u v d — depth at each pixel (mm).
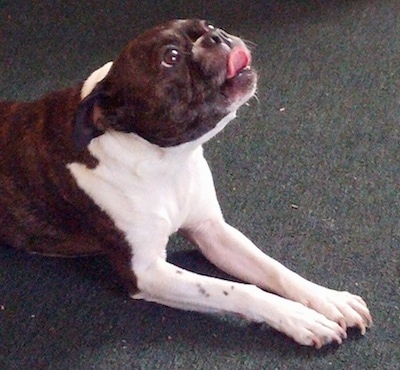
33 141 1450
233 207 1604
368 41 1886
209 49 1333
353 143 1689
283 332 1434
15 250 1582
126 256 1457
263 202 1609
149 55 1330
